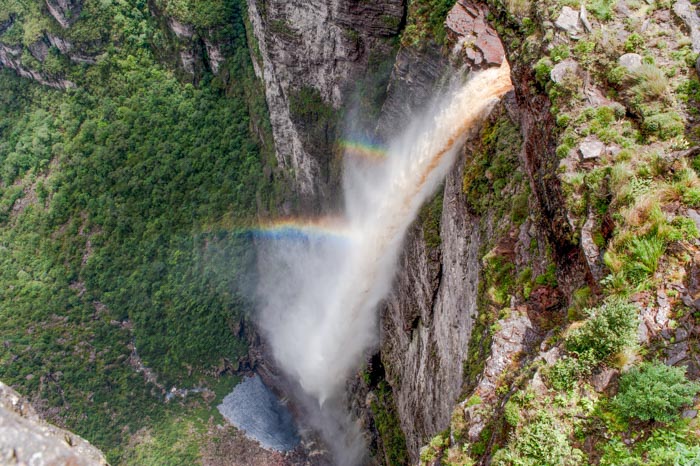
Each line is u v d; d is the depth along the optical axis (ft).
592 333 37.14
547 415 36.29
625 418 34.55
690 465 30.94
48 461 20.56
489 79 70.28
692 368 34.78
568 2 54.39
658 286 37.83
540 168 51.03
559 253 46.32
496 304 53.78
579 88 48.75
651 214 39.70
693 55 48.24
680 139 43.57
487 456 39.63
